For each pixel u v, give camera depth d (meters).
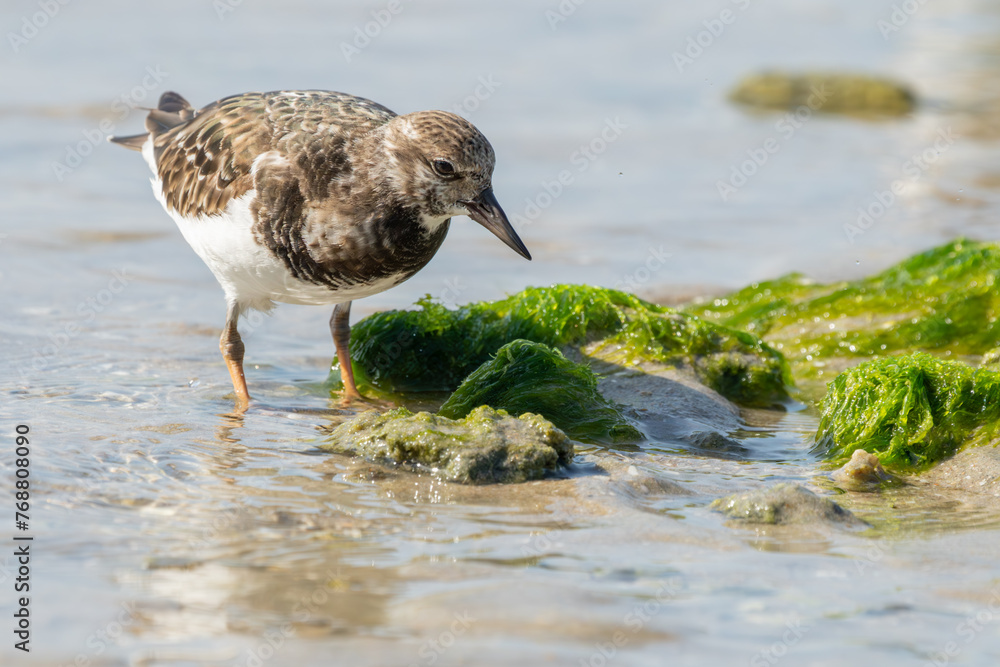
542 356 10.37
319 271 10.07
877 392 9.55
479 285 14.62
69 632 5.59
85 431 9.05
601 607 5.95
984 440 9.04
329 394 11.08
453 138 9.70
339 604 5.91
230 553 6.62
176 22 31.20
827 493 8.31
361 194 9.80
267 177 9.79
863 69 30.50
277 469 8.36
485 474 8.21
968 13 38.44
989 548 7.01
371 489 7.98
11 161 19.38
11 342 11.80
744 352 11.62
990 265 12.81
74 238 15.78
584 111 24.89
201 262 15.25
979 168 20.94
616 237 16.89
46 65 25.89
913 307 12.76
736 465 9.14
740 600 6.11
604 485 8.09
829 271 15.37
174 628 5.64
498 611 5.84
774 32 35.16
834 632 5.75
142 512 7.30
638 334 11.54
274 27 31.30
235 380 10.73
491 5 35.47
